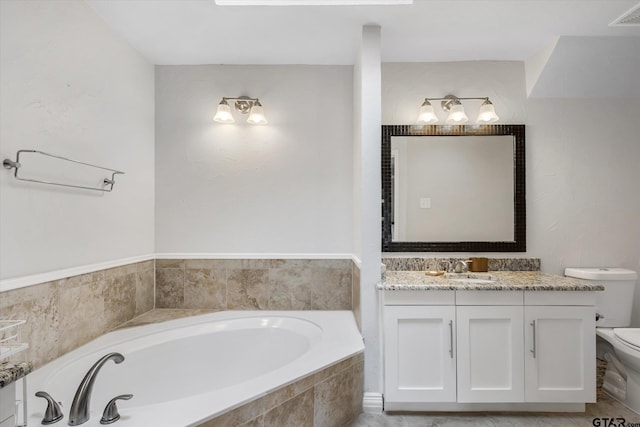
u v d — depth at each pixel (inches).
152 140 102.8
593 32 86.4
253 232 104.3
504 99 103.3
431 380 78.8
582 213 102.5
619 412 81.0
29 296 59.9
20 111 58.7
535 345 78.2
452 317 78.8
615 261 101.9
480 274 94.7
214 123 104.3
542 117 103.0
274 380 59.7
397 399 78.6
